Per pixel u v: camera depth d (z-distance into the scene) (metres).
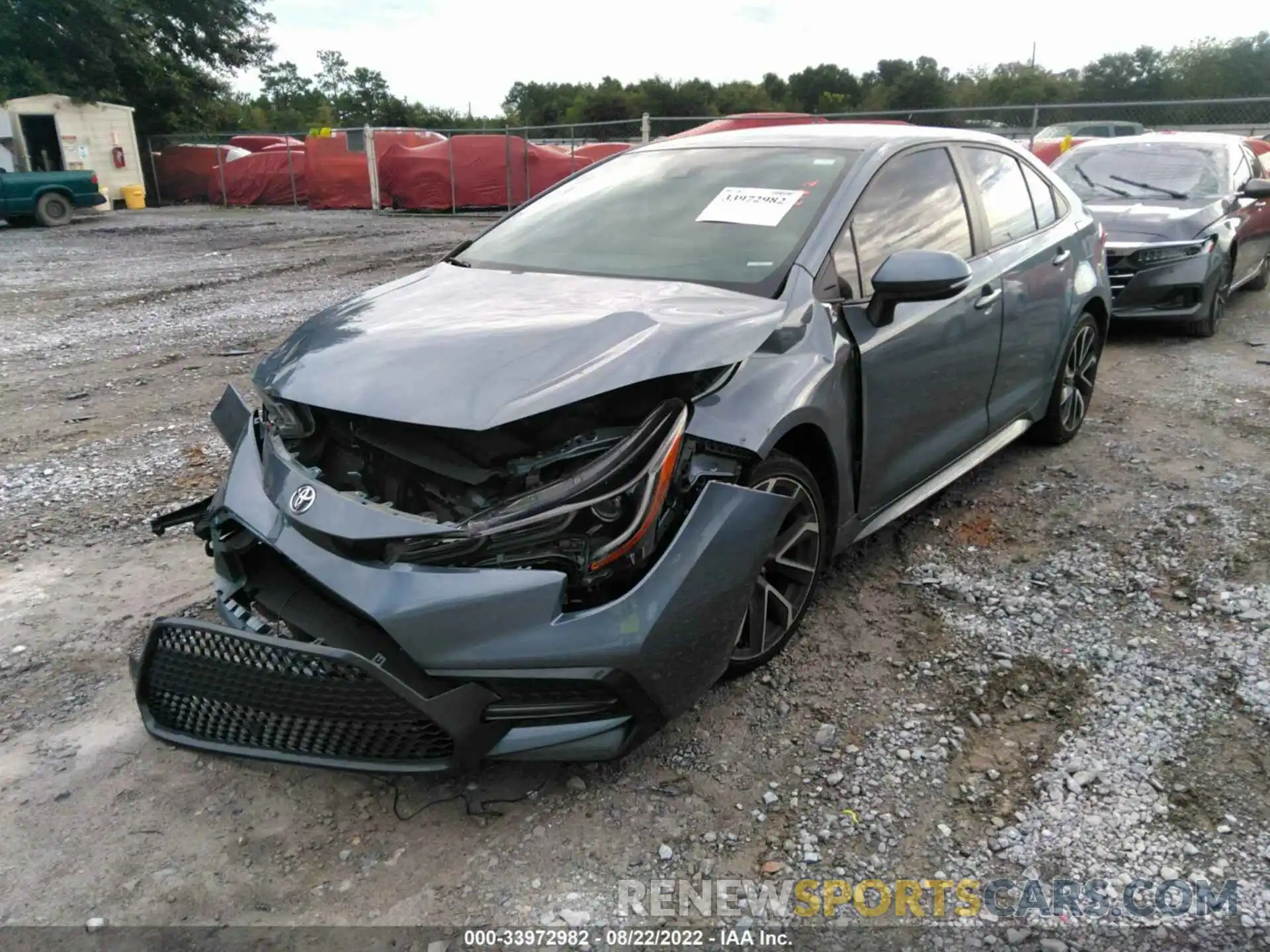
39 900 2.32
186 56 32.66
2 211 19.56
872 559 4.05
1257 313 9.32
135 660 2.69
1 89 24.64
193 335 8.62
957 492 4.77
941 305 3.71
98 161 26.03
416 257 14.08
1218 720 2.96
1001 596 3.72
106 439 5.68
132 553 4.15
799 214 3.44
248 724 2.48
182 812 2.62
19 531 4.36
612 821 2.57
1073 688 3.13
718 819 2.58
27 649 3.38
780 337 2.98
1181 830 2.52
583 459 2.46
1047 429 5.27
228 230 18.80
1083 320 5.23
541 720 2.44
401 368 2.57
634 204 3.83
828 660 3.30
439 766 2.36
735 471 2.72
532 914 2.29
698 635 2.55
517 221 4.11
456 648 2.32
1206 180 8.65
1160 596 3.71
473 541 2.32
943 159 4.12
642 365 2.51
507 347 2.60
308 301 10.39
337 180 24.44
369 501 2.43
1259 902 2.29
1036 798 2.64
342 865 2.43
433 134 24.88
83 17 27.58
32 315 9.66
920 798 2.65
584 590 2.42
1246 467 5.03
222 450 5.45
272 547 2.51
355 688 2.31
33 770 2.77
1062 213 5.09
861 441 3.35
